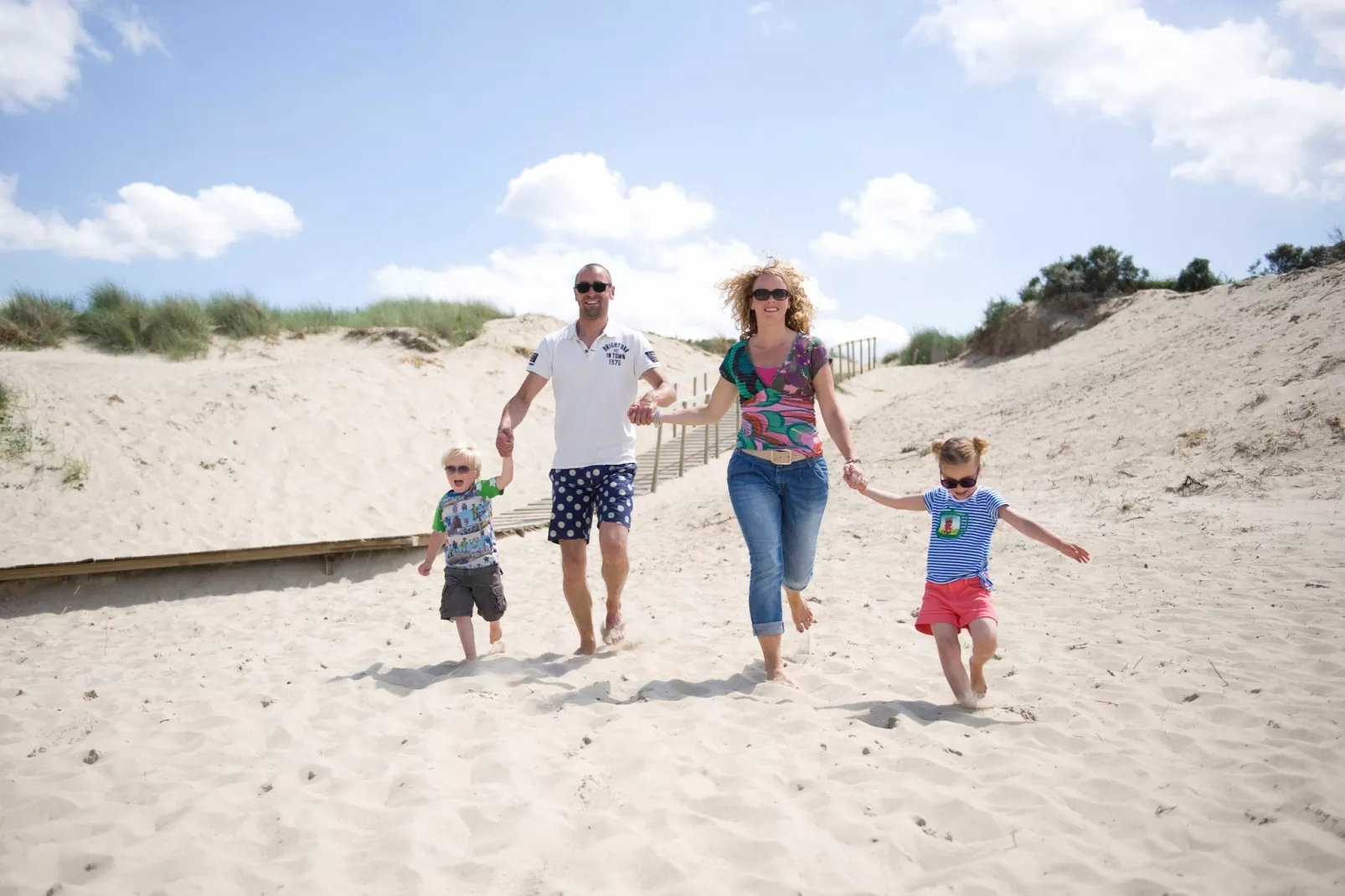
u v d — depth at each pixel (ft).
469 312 75.77
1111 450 34.12
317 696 15.72
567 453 17.49
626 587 26.27
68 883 9.26
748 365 15.29
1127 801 10.05
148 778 11.91
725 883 8.79
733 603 22.97
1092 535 25.13
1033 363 66.59
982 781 10.93
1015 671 15.49
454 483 17.83
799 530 15.64
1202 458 30.35
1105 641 16.88
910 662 16.57
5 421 39.04
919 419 54.60
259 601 28.58
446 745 12.64
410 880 8.98
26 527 33.27
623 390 17.51
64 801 11.07
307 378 51.13
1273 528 23.17
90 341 57.26
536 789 11.15
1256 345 39.91
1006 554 24.67
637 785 11.13
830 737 12.43
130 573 29.58
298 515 38.42
